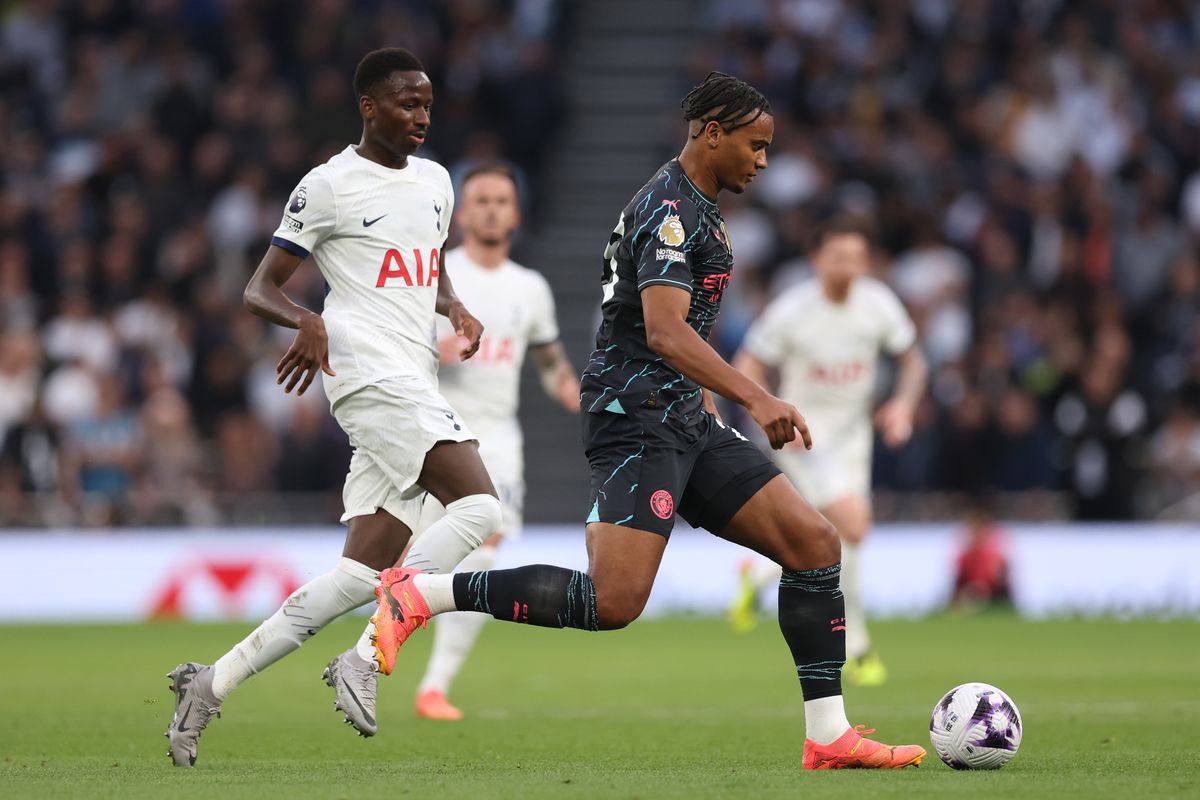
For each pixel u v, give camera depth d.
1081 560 62.25
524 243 75.25
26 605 61.41
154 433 62.78
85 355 67.69
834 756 21.16
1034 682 36.88
